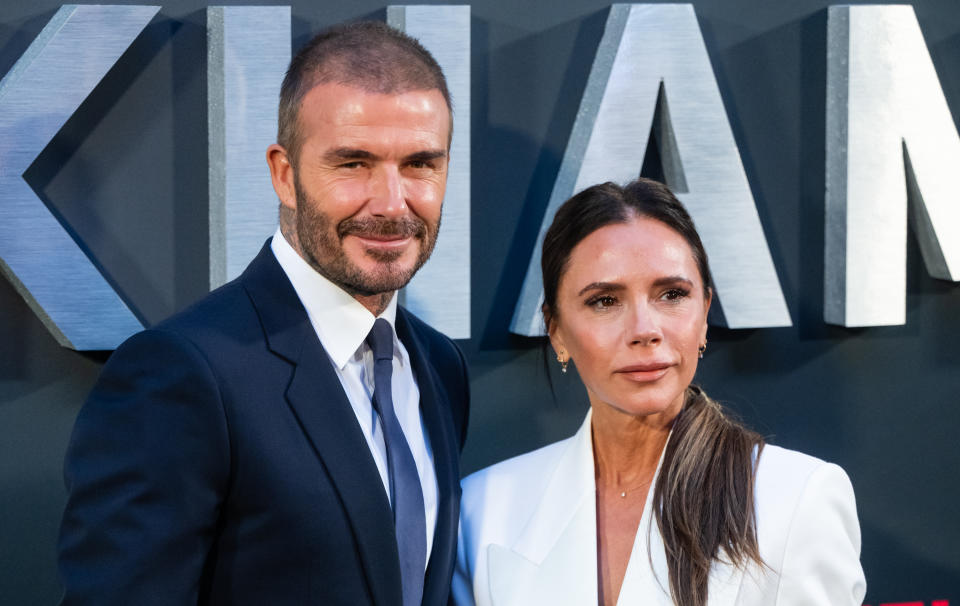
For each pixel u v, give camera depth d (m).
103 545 2.24
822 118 4.23
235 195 3.60
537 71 3.98
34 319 3.59
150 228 3.67
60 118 3.45
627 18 3.92
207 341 2.38
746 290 4.03
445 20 3.77
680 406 2.75
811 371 4.30
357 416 2.58
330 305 2.57
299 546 2.36
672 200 2.67
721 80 4.13
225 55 3.58
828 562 2.49
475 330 4.00
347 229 2.41
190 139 3.69
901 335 4.38
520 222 4.01
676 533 2.55
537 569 2.75
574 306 2.66
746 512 2.51
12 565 3.62
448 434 2.87
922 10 4.30
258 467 2.35
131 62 3.61
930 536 4.44
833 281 4.23
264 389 2.40
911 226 4.36
